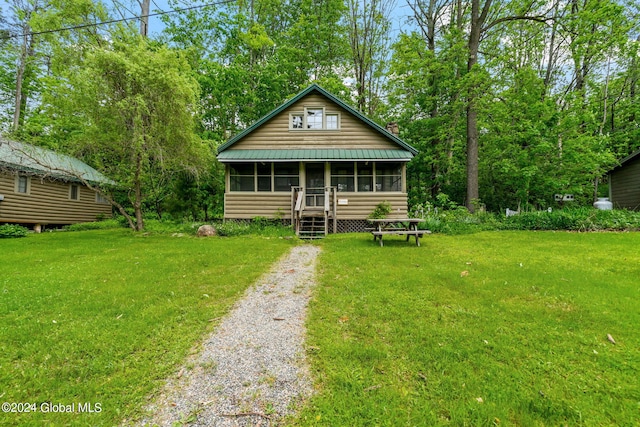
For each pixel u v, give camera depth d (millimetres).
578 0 15469
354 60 21484
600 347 2672
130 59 10078
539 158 13203
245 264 6035
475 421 1859
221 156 11836
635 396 2053
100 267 5742
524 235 9289
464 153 17297
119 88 10164
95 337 2900
